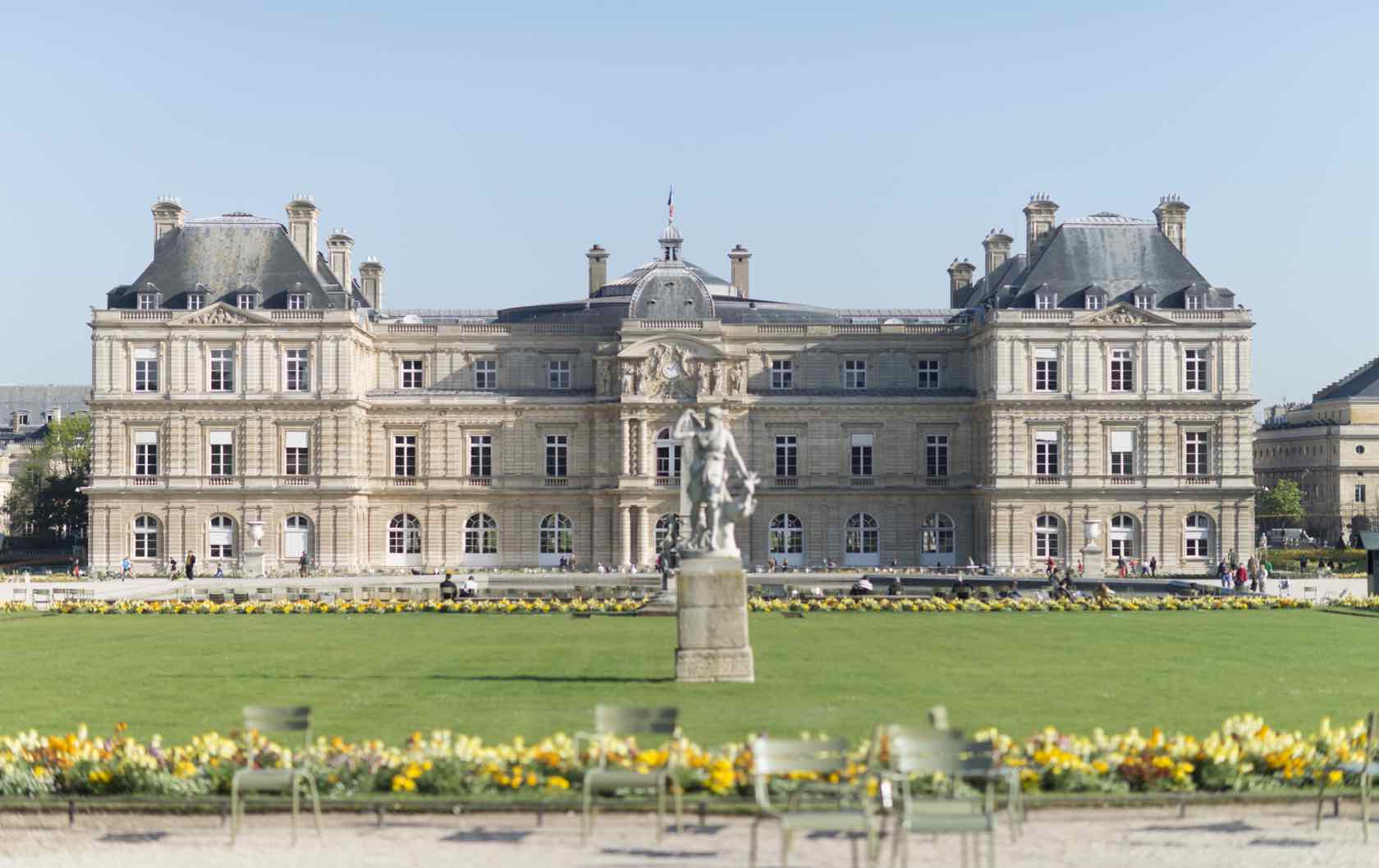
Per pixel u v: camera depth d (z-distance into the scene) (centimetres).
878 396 14425
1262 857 3092
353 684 5338
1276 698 4922
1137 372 13812
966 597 9619
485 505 14488
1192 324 13838
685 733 4216
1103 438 13825
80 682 5444
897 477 14475
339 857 3130
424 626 7938
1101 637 7081
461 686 5269
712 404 14138
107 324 13800
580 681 5394
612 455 14388
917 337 14788
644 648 6612
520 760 3600
